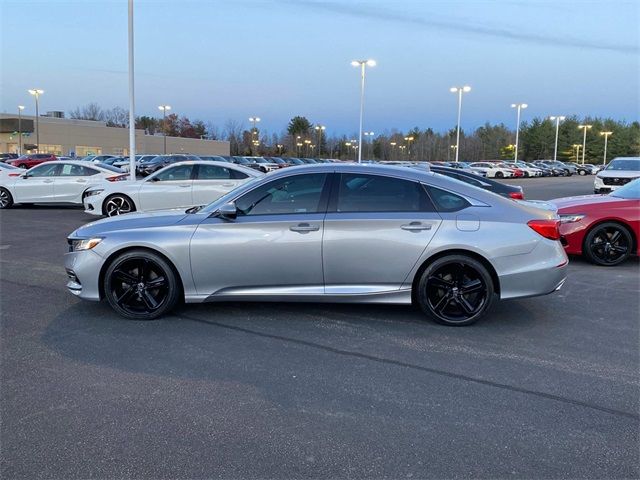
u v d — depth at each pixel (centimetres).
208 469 283
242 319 528
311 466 286
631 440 315
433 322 523
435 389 379
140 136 7856
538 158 11431
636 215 818
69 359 427
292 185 519
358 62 4009
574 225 839
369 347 459
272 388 379
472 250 495
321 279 508
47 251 901
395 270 502
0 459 290
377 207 509
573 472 283
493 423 333
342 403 357
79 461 289
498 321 534
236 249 505
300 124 11438
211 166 1280
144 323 515
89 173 1577
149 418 335
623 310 582
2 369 407
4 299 598
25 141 6850
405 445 307
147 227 520
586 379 398
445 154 10931
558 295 646
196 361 425
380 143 11069
